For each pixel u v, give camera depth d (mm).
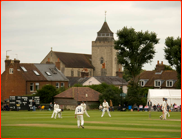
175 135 26656
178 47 96688
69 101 87312
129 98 87500
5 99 99312
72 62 188750
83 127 32219
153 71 122625
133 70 95562
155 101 83938
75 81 140000
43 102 87938
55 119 45656
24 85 103750
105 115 57281
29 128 31875
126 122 40031
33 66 110875
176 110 79750
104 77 136375
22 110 79938
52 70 114000
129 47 95688
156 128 32281
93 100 88312
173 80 115188
